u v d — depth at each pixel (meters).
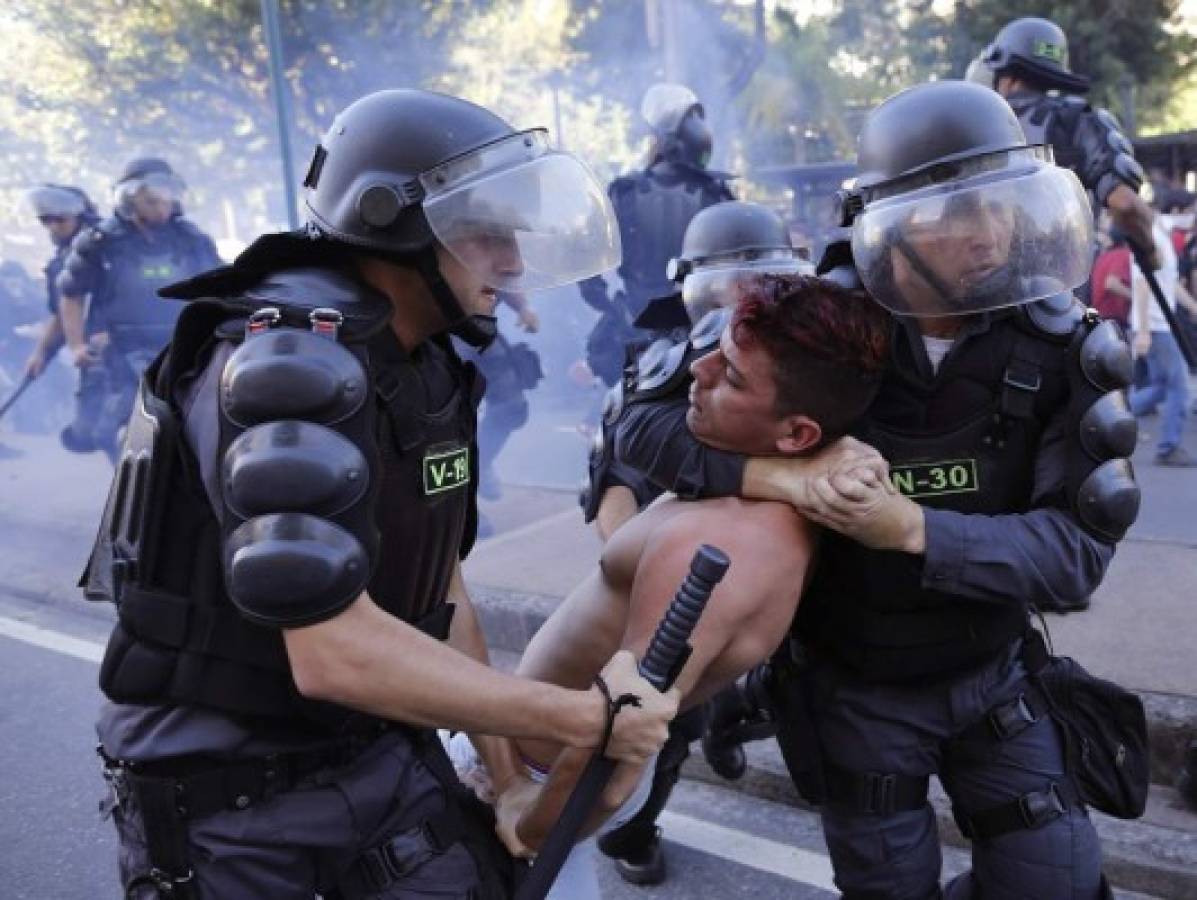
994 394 1.67
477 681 1.28
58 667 4.26
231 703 1.36
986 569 1.60
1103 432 1.61
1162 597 3.60
